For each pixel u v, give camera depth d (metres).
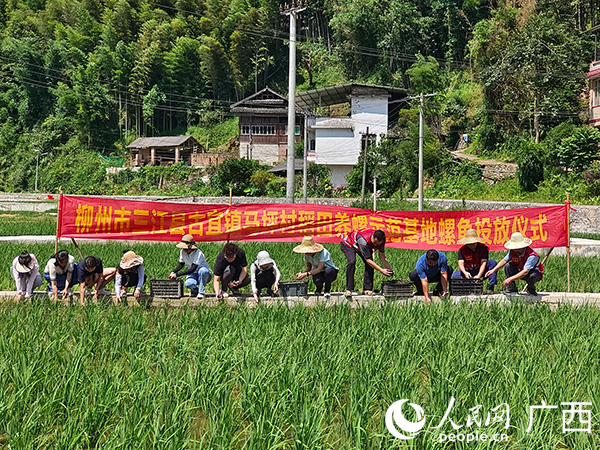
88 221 11.19
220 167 49.84
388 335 7.60
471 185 39.06
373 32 70.69
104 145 77.44
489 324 8.45
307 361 6.54
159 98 81.25
